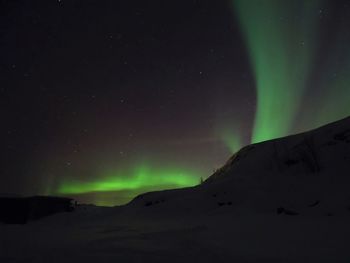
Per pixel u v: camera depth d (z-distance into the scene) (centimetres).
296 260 638
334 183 2295
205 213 2272
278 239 948
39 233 1315
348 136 3025
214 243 895
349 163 2580
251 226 1360
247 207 2222
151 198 3023
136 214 2536
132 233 1220
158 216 2333
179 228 1380
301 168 2808
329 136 3184
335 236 948
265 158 3356
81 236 1152
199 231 1241
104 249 805
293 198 2197
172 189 3303
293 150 3166
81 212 2956
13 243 956
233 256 697
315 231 1093
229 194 2569
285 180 2620
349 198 1931
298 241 890
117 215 2612
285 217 1744
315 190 2248
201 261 650
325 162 2753
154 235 1134
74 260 670
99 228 1522
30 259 693
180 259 671
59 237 1130
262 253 725
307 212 1895
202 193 2741
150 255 716
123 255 718
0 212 2741
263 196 2356
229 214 2098
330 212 1798
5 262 668
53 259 688
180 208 2486
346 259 623
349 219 1458
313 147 3009
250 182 2738
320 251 722
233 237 1029
